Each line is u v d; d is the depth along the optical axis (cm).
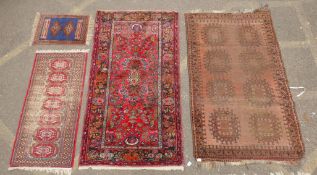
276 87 213
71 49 229
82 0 255
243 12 248
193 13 246
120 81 217
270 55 227
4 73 220
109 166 187
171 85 215
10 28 241
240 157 189
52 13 248
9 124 201
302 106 207
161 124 200
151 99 210
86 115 203
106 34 237
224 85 214
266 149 192
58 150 192
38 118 202
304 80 217
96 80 217
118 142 195
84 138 196
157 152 191
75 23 243
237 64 223
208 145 193
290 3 253
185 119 202
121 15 246
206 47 230
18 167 186
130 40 234
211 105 206
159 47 230
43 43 232
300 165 187
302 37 236
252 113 204
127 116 204
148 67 222
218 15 246
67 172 185
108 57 226
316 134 197
